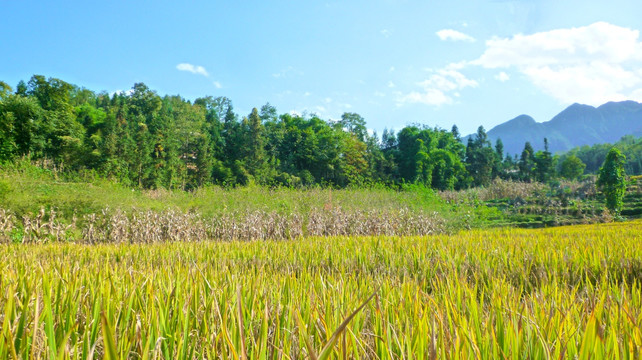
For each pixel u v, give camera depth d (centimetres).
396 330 261
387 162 11312
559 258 745
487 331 236
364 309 309
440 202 3048
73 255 844
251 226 1828
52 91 7775
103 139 7575
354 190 3575
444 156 11669
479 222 2611
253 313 284
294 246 992
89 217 1670
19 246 990
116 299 302
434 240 1122
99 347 244
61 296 313
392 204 2825
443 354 196
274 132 10762
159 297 298
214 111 11931
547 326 242
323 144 10231
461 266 675
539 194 5772
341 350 185
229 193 2836
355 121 13500
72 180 3409
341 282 396
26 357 195
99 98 13650
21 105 6606
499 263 707
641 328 267
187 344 239
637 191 5916
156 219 1734
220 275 460
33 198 1772
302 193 3030
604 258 733
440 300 366
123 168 6512
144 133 7331
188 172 8100
